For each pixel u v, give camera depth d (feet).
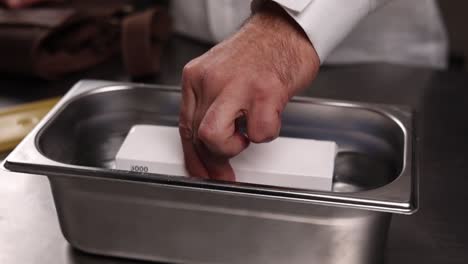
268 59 1.45
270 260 1.47
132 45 2.57
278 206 1.37
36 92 2.54
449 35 4.57
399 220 1.76
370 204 1.29
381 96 2.55
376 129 1.80
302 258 1.45
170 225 1.46
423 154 2.13
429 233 1.71
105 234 1.52
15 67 2.56
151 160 1.63
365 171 1.79
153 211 1.45
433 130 2.29
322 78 2.71
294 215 1.38
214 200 1.39
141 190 1.42
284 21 1.52
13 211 1.77
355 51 2.95
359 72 2.78
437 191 1.91
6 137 2.06
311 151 1.68
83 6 2.93
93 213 1.49
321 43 1.54
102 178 1.38
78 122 1.83
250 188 1.33
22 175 1.94
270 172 1.59
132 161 1.64
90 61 2.75
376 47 2.97
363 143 1.82
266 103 1.41
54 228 1.70
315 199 1.30
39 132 1.59
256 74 1.41
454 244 1.66
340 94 2.56
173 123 1.93
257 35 1.49
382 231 1.42
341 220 1.37
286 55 1.48
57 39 2.68
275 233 1.42
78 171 1.39
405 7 2.88
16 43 2.50
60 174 1.40
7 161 1.43
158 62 2.76
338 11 1.57
